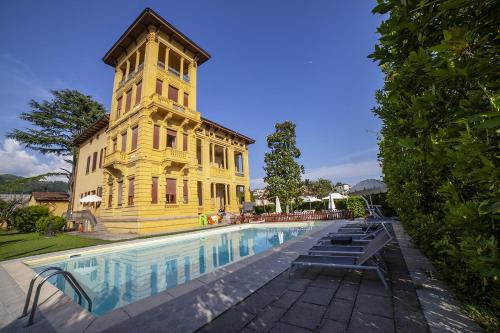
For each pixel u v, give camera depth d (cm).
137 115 1883
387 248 704
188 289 445
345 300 373
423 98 188
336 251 567
